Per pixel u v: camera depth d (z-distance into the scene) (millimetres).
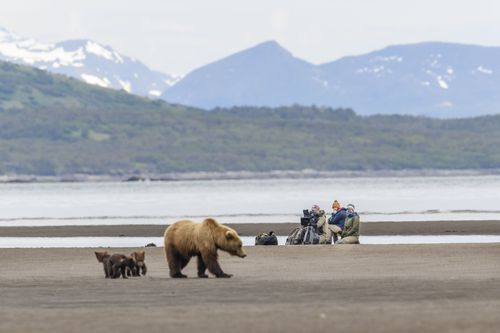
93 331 46438
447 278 74062
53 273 84625
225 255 98875
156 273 83250
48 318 51688
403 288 66188
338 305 56125
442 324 47062
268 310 53812
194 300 60594
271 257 97062
